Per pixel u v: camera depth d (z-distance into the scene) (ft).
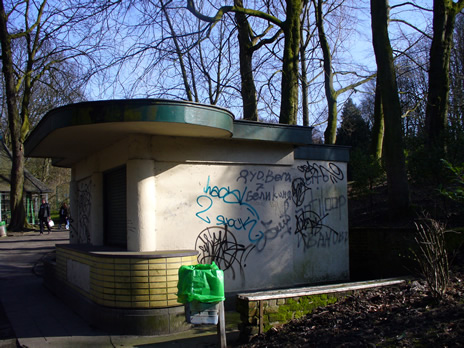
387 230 31.04
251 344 16.66
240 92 46.44
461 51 82.02
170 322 19.72
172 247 23.44
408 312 16.20
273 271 26.53
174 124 19.97
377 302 18.53
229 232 25.27
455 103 74.33
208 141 24.79
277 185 27.30
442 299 16.66
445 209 32.37
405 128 72.59
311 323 17.24
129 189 22.47
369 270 32.32
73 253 25.85
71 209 35.88
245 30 46.52
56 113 20.81
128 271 19.72
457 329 13.51
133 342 18.65
